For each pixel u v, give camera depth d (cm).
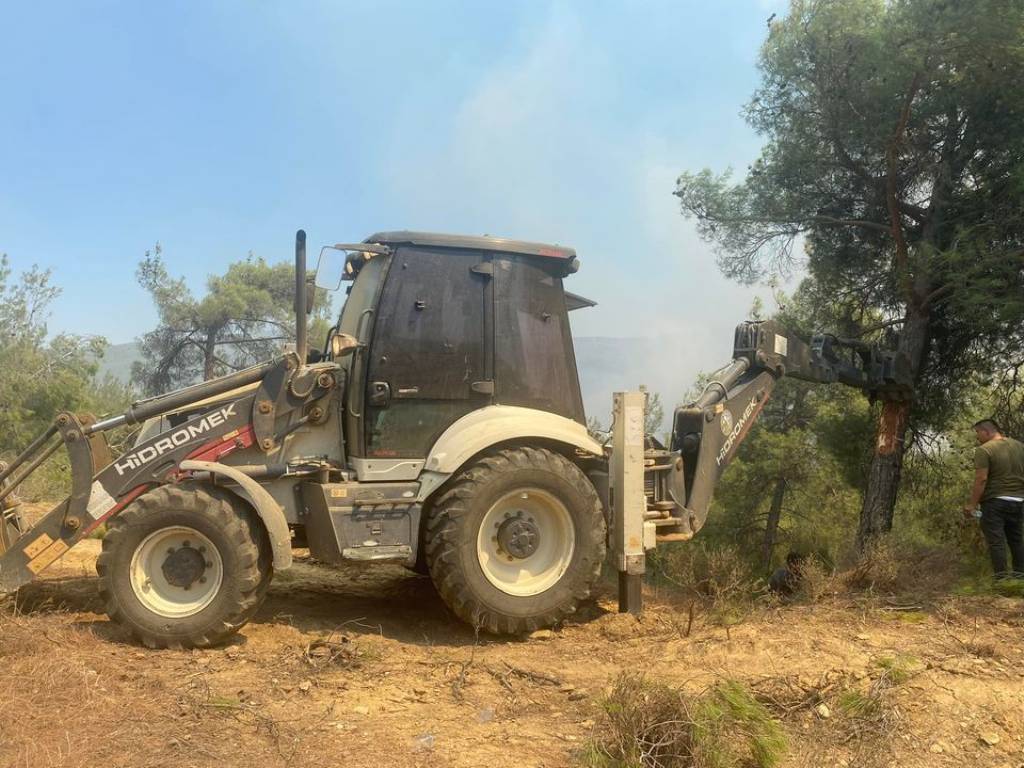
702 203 1019
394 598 645
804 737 376
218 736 354
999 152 848
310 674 445
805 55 905
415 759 340
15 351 1708
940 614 561
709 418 677
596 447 595
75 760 320
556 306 612
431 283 575
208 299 2277
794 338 760
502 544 543
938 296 885
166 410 536
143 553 486
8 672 402
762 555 1270
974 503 681
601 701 374
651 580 789
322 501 529
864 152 930
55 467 1052
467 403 574
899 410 900
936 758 362
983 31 737
